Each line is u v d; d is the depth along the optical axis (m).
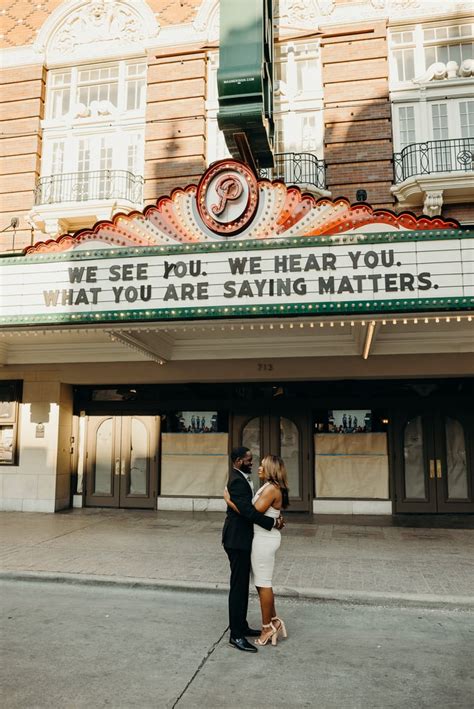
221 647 5.23
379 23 12.80
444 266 8.27
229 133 10.00
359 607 6.55
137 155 13.59
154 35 13.71
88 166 13.74
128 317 9.05
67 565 8.02
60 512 12.81
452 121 12.37
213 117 13.39
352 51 12.80
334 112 12.62
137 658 4.96
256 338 11.82
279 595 6.84
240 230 8.84
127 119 13.74
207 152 13.34
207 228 8.95
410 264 8.34
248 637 5.46
